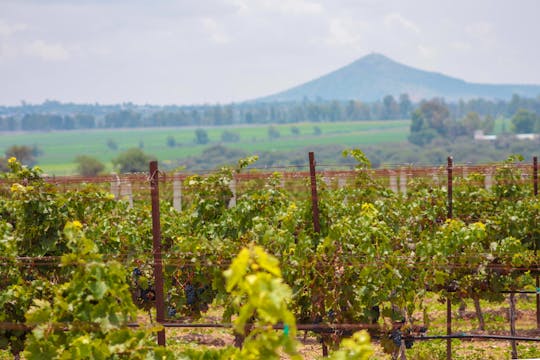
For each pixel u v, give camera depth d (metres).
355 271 18.19
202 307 20.92
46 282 17.44
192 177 23.77
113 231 22.20
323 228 22.33
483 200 27.91
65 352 11.83
